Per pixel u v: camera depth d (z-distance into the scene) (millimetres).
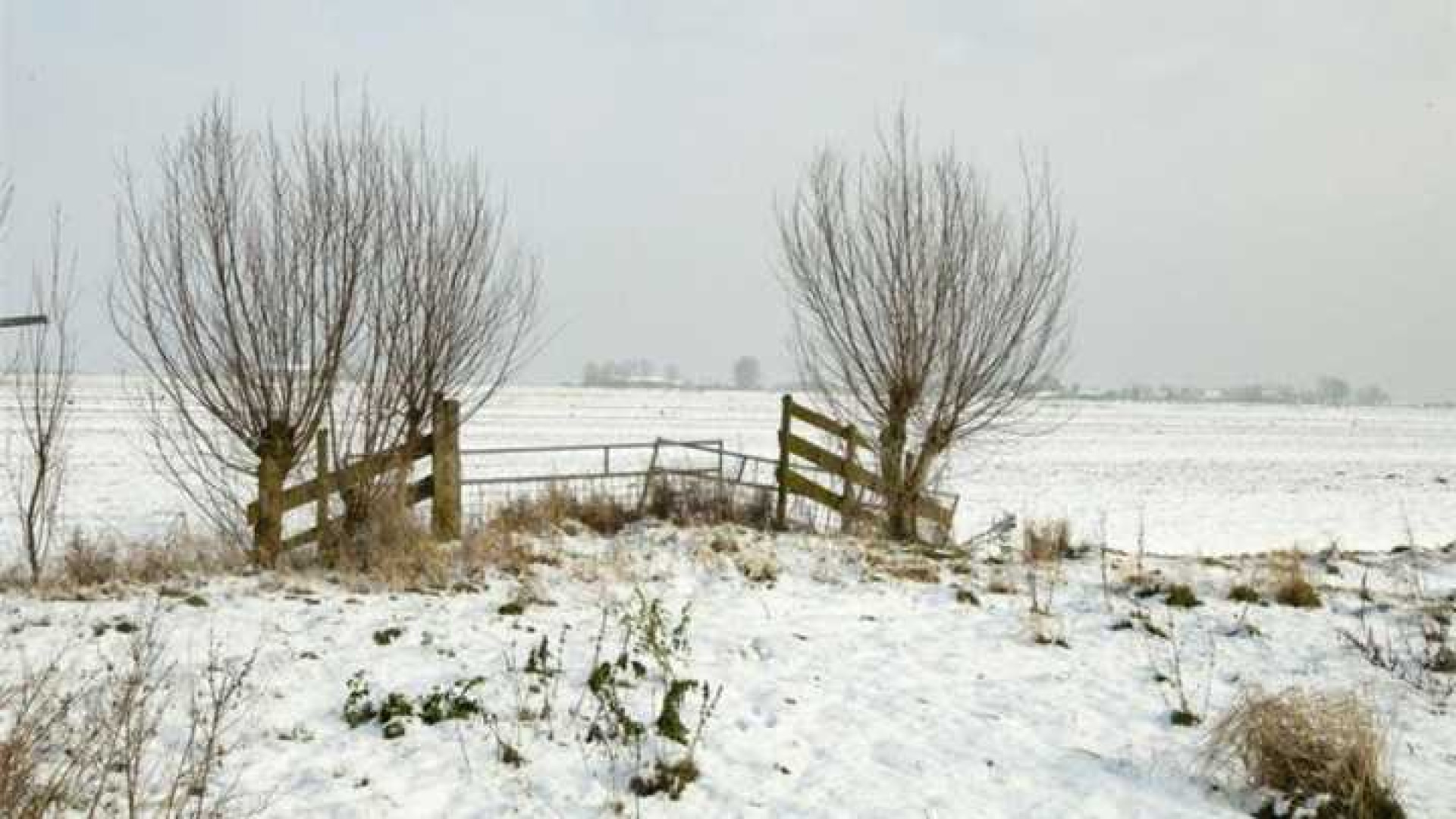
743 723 6273
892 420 13250
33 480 20312
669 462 26672
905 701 6895
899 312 12898
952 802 5363
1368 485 30531
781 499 13008
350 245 9891
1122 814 5297
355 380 10180
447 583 9297
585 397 74562
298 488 10211
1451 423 82938
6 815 4297
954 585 10461
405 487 10672
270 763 5387
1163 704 6996
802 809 5211
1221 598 9945
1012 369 13062
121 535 12234
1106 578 10852
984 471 30578
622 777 5441
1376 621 9047
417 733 5852
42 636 7066
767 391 116000
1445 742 6273
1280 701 5734
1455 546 13320
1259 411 100688
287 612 8094
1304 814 5172
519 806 5070
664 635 7488
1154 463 35844
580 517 12594
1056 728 6504
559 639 7750
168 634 7270
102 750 4949
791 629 8531
